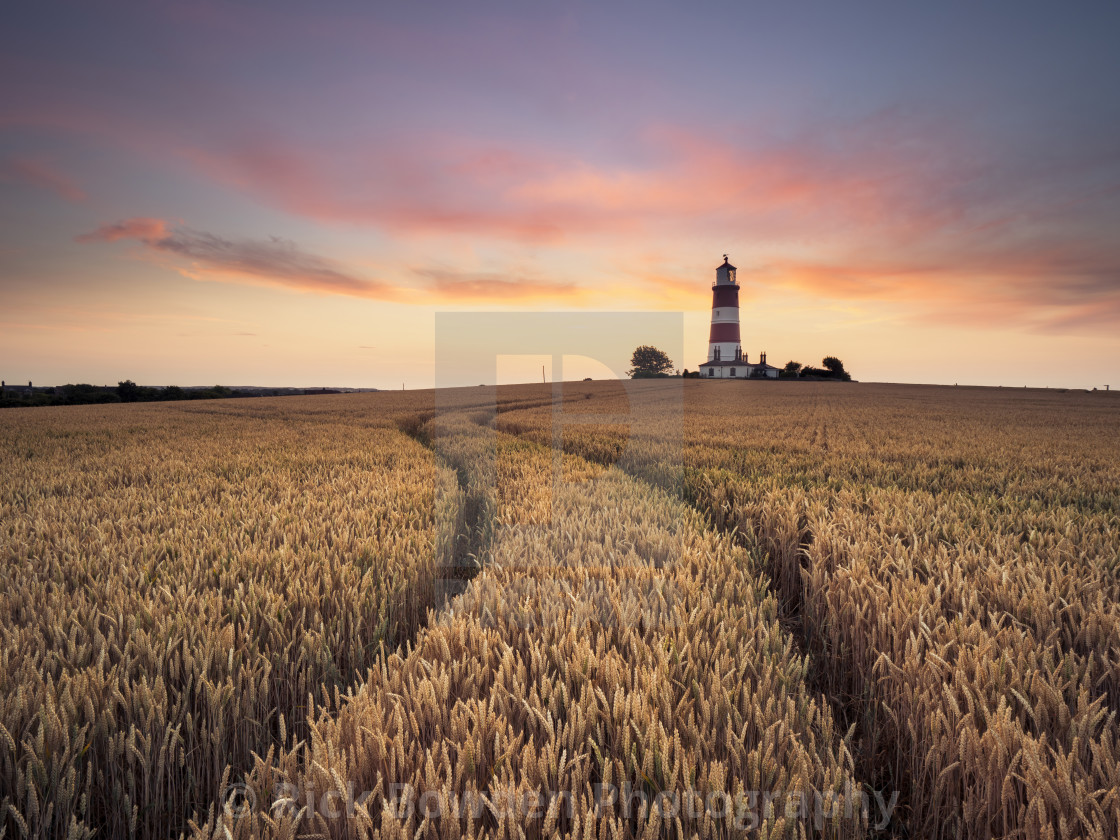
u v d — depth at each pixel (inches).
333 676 117.7
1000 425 797.2
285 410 1128.8
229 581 152.9
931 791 88.6
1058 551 172.6
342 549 181.6
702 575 151.9
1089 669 100.6
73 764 84.4
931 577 141.3
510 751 76.4
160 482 337.4
